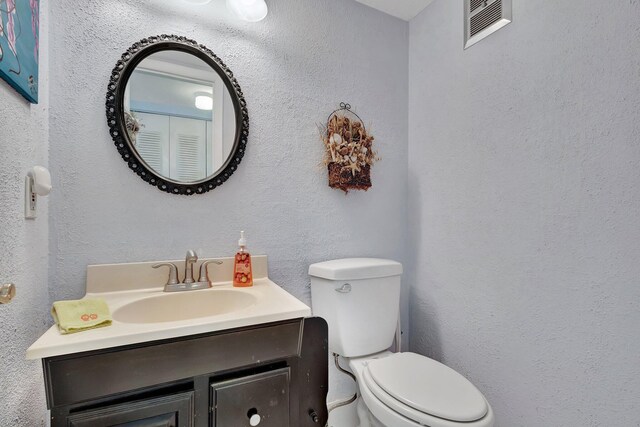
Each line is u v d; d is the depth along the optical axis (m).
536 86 1.12
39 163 0.93
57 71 1.03
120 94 1.11
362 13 1.64
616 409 0.91
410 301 1.75
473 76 1.38
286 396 0.90
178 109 1.21
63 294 1.04
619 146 0.90
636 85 0.87
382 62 1.70
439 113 1.56
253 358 0.86
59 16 1.04
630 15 0.88
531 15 1.14
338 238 1.56
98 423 0.70
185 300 1.10
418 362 1.22
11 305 0.73
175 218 1.20
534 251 1.13
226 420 0.82
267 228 1.38
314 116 1.49
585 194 0.98
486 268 1.31
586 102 0.98
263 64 1.37
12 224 0.74
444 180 1.53
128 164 1.12
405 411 0.94
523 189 1.17
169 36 1.19
